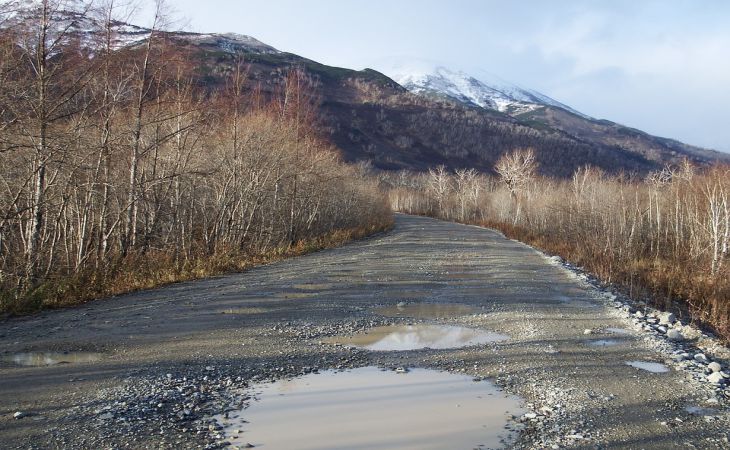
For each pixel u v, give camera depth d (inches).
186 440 173.0
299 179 1004.6
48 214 560.4
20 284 436.8
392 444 176.7
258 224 935.7
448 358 281.3
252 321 357.1
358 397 220.5
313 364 264.4
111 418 187.9
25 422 182.1
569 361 280.7
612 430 189.8
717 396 229.0
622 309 439.8
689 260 776.3
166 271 548.1
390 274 630.5
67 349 279.6
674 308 514.3
